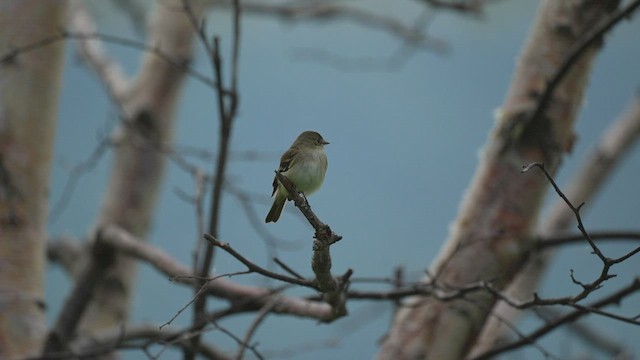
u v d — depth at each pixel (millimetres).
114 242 11141
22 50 9562
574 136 9969
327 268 7137
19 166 9789
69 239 14617
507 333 11219
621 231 9898
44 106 9984
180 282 10609
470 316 9711
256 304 9570
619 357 12812
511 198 9859
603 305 8805
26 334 9484
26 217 9789
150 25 15047
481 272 9750
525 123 9859
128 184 14625
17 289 9586
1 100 9812
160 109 14648
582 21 9930
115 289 13984
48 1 10016
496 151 10016
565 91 9859
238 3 9508
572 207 6270
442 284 8867
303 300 9117
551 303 7516
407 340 9797
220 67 9266
